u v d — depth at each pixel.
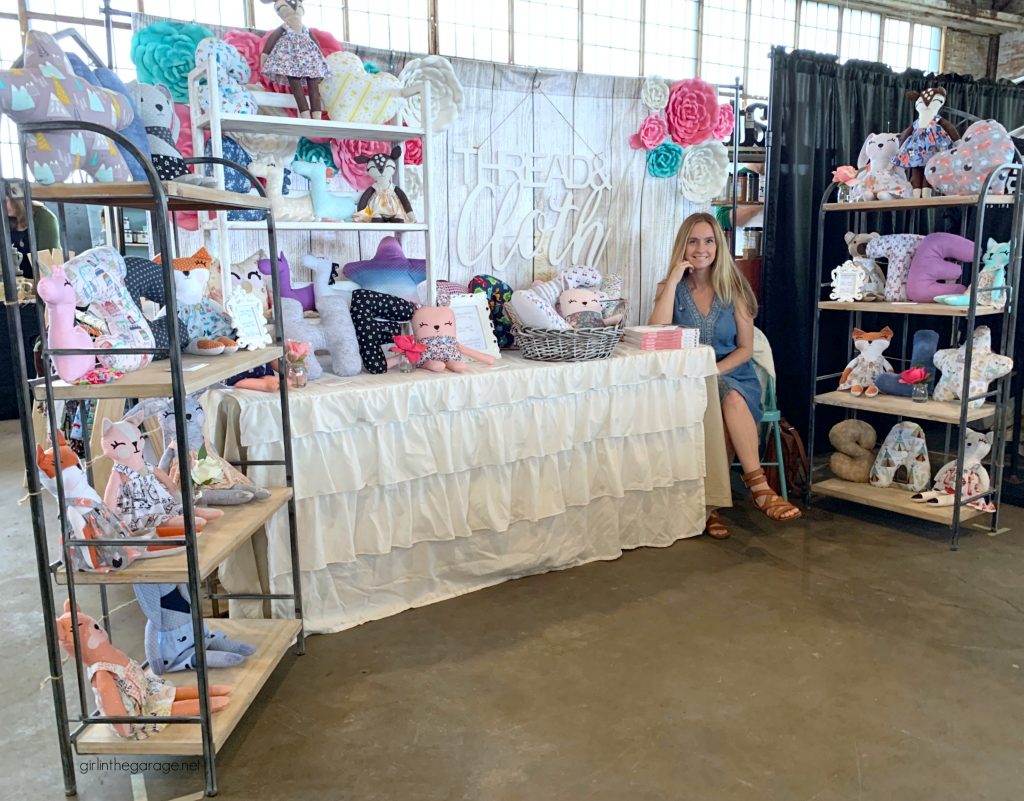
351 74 2.55
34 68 1.50
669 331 2.99
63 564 1.65
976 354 3.10
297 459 2.25
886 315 4.28
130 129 1.83
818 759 1.81
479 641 2.37
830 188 3.31
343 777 1.77
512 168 3.18
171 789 1.74
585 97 3.30
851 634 2.39
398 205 2.70
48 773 1.79
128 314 1.65
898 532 3.23
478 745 1.88
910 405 3.20
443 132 3.00
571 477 2.82
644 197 3.51
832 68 3.87
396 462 2.43
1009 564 2.90
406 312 2.62
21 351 1.53
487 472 2.63
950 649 2.30
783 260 3.87
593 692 2.10
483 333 2.85
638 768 1.79
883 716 1.98
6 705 2.06
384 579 2.52
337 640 2.38
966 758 1.81
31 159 1.50
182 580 1.61
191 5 4.89
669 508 3.10
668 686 2.12
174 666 1.92
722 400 3.28
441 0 5.46
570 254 3.38
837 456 3.59
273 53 2.46
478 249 3.17
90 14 4.85
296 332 2.40
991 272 3.08
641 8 6.06
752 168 4.28
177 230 2.52
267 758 1.84
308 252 2.84
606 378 2.79
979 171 2.92
